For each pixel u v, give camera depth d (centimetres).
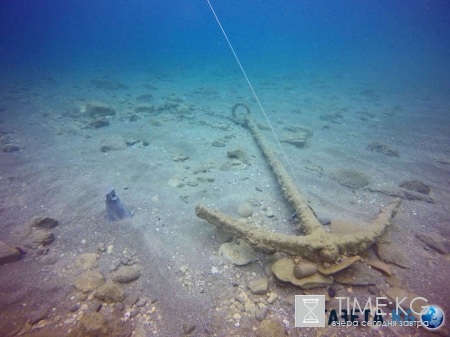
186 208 483
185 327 278
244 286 327
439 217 475
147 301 308
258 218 460
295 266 321
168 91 1691
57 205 480
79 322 269
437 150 803
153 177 592
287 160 709
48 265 350
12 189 527
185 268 353
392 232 429
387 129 1010
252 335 272
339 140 894
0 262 341
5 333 264
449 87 1775
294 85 2056
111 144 736
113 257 369
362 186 584
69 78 1980
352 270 336
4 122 930
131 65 3128
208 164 664
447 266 359
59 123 944
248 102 1446
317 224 360
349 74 2656
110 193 424
